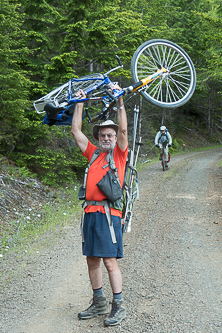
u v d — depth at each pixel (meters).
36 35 9.91
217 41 15.97
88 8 10.60
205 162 17.20
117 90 3.34
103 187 3.11
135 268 4.54
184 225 6.51
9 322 3.35
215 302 3.48
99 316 3.40
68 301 3.77
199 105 35.09
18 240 6.23
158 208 7.94
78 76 10.35
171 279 4.13
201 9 26.14
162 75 3.72
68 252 5.45
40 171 10.53
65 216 7.84
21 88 9.05
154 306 3.47
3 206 7.71
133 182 3.47
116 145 3.29
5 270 4.78
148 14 21.33
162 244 5.49
